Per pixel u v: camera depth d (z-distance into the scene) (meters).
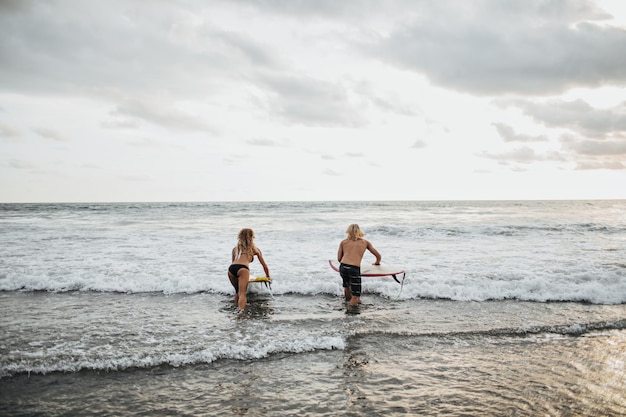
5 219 28.09
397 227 20.17
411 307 6.92
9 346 4.85
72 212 38.91
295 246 14.32
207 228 21.19
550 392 3.83
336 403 3.58
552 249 13.68
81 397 3.65
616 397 3.74
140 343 4.99
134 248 13.48
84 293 7.76
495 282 8.30
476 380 4.10
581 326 5.82
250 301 7.29
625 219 27.80
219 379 4.07
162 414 3.36
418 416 3.36
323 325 5.81
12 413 3.34
